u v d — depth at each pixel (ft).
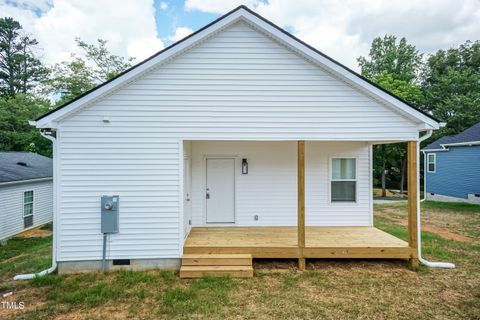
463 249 23.40
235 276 17.80
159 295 15.43
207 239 21.12
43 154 71.87
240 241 20.59
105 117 18.74
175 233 19.19
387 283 16.99
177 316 13.41
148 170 19.07
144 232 19.03
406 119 19.77
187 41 18.84
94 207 18.78
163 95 19.15
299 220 19.30
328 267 19.52
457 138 54.60
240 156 25.40
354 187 26.17
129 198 18.95
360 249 19.30
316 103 19.65
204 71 19.33
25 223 42.29
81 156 18.67
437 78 83.87
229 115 19.38
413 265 19.29
